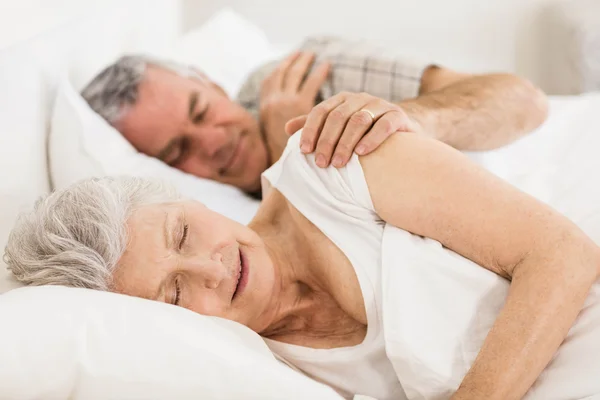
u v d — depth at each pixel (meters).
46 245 0.88
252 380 0.72
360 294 0.96
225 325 0.85
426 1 2.43
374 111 0.96
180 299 0.89
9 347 0.69
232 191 1.50
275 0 2.49
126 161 1.36
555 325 0.81
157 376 0.70
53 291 0.77
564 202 1.20
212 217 0.94
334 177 0.97
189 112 1.48
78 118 1.34
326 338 1.02
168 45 2.07
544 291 0.82
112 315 0.74
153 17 2.05
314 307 1.05
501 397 0.81
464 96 1.35
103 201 0.88
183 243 0.90
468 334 0.88
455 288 0.89
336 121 0.96
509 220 0.85
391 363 0.95
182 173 1.45
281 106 1.58
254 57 2.00
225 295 0.91
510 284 0.88
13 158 1.18
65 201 0.90
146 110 1.46
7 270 0.94
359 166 0.94
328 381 1.01
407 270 0.90
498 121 1.34
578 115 1.61
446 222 0.88
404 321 0.88
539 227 0.84
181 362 0.71
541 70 2.47
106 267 0.86
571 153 1.42
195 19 2.53
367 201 0.94
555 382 0.84
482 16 2.43
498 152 1.42
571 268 0.82
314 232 1.01
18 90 1.28
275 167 1.07
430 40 2.49
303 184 1.01
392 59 1.60
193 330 0.76
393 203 0.91
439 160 0.90
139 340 0.72
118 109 1.45
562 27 2.29
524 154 1.48
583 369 0.82
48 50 1.45
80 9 1.74
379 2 2.46
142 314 0.75
